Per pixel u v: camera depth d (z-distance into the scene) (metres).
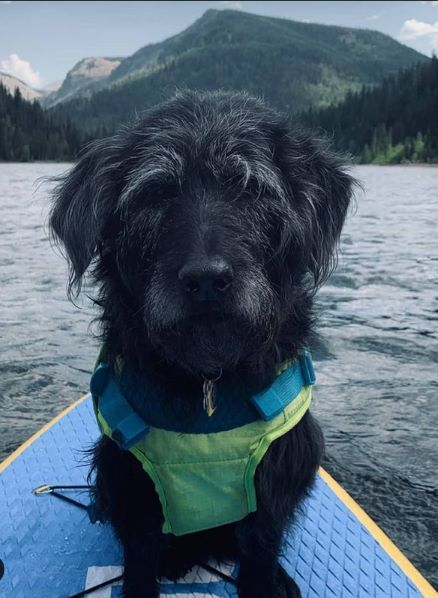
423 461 0.88
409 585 0.58
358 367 1.22
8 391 1.12
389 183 8.95
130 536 0.51
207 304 0.46
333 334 1.42
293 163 0.53
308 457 0.53
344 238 3.00
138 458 0.49
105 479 0.52
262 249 0.50
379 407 1.05
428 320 1.53
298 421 0.51
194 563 0.58
